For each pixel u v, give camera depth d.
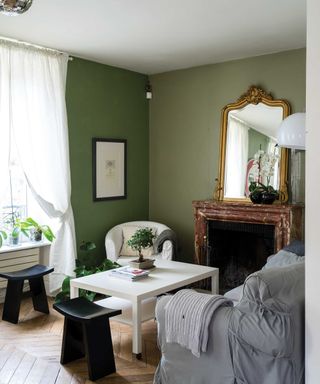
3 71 4.11
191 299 2.46
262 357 2.22
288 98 4.59
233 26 3.80
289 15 3.54
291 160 4.56
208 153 5.23
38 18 3.59
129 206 5.58
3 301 4.44
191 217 5.44
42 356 3.20
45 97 4.42
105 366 2.91
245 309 2.28
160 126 5.68
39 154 4.41
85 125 4.97
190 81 5.35
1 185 4.19
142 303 3.80
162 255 4.80
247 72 4.88
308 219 2.10
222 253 5.02
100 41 4.24
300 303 2.23
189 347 2.38
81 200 4.97
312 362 2.14
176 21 3.67
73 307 3.04
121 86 5.38
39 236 4.59
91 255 5.12
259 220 4.48
